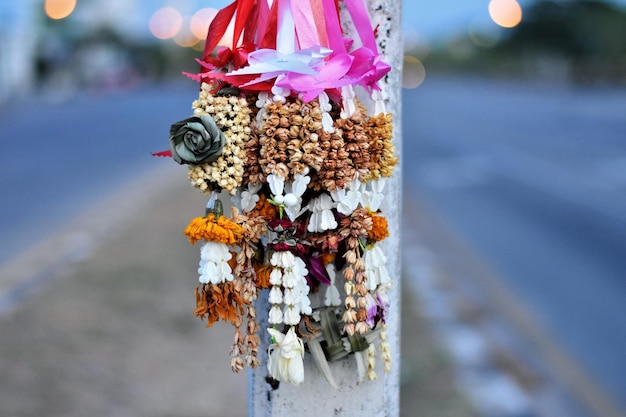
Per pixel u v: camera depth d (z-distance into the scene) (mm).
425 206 7887
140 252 5629
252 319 1064
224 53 1053
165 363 3512
